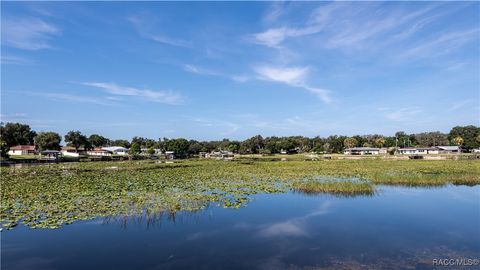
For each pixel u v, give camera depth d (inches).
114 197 951.0
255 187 1219.2
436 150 5310.0
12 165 2477.9
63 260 490.9
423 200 986.7
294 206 884.0
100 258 498.6
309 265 470.9
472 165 2155.5
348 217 764.6
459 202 952.3
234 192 1098.1
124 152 5408.5
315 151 5748.0
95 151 5147.6
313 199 993.5
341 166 2281.0
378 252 523.5
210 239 591.5
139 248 543.5
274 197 1020.5
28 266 470.9
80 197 951.6
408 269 453.1
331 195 1066.1
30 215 729.6
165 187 1187.9
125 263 481.4
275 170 1982.0
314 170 1951.3
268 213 796.0
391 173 1600.6
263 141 6510.8
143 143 6210.6
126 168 2165.4
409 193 1117.1
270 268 459.2
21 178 1476.4
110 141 7052.2
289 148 5979.3
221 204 882.8
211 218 739.4
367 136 7687.0
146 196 970.7
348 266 465.1
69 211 767.7
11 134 4773.6
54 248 541.0
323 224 702.5
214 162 3036.4
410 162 2655.0
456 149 5305.1
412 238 601.3
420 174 1491.1
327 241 582.9
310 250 534.9
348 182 1189.7
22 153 4217.5
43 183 1277.1
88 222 690.8
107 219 713.6
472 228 669.3
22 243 564.1
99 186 1190.9
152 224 681.0
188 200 913.5
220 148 6348.4
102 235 607.8
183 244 561.6
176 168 2166.6
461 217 765.9
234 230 649.0
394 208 866.8
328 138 7224.4
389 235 619.8
